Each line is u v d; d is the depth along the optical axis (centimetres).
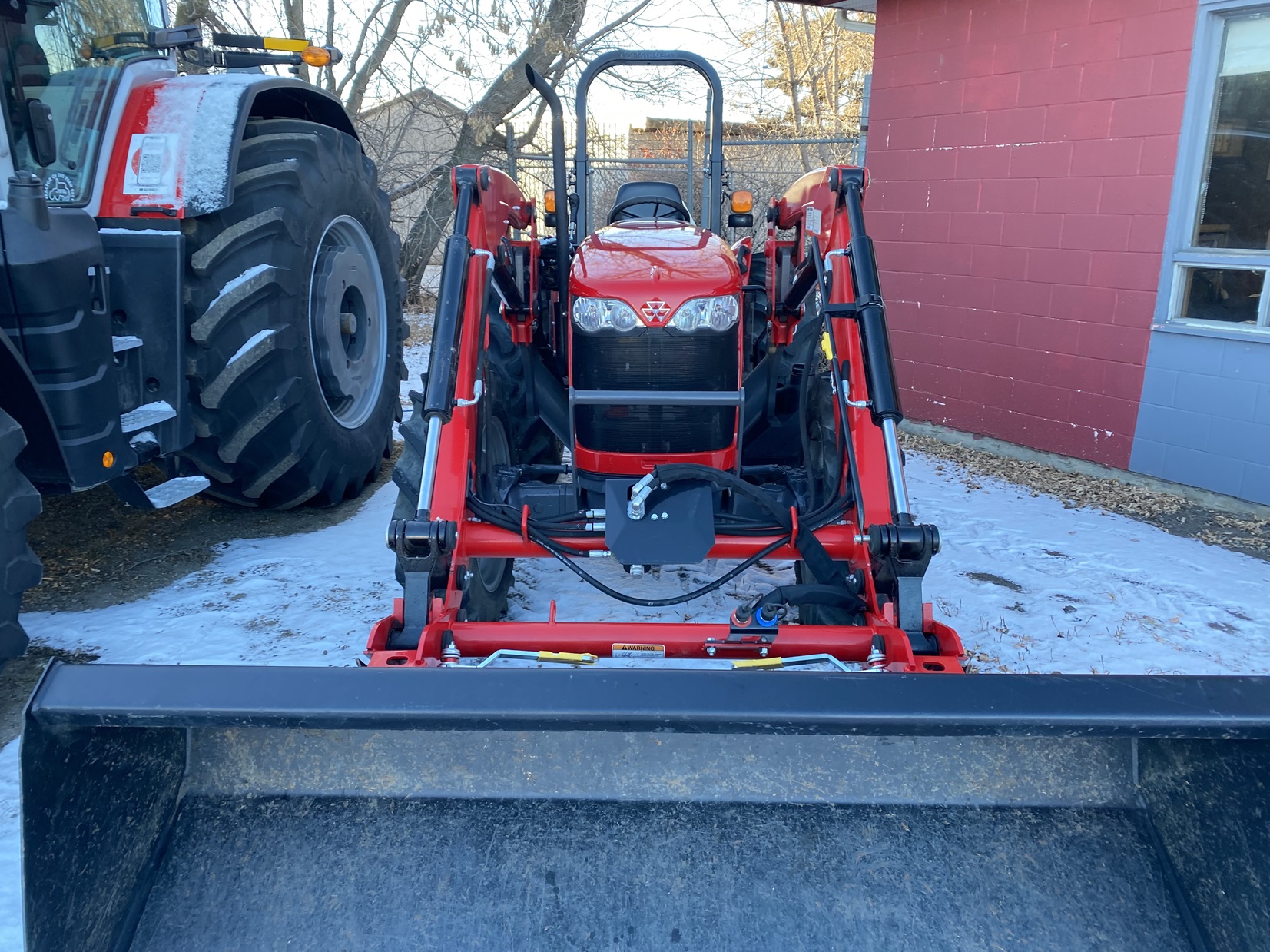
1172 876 158
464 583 259
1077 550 431
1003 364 587
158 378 352
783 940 155
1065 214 536
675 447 290
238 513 471
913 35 617
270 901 158
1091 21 507
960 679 147
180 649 321
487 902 159
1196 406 487
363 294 478
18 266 279
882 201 660
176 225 346
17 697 288
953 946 154
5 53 303
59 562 401
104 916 148
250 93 376
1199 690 145
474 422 279
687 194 1263
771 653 229
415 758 170
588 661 217
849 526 268
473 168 295
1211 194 469
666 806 168
